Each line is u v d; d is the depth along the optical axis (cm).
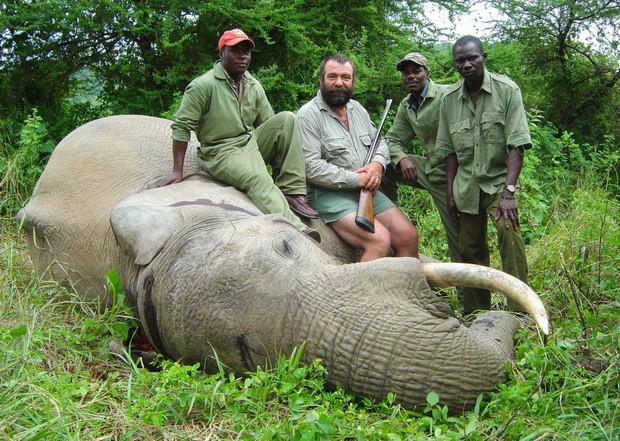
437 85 573
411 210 760
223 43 483
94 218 491
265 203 473
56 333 435
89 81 868
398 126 589
